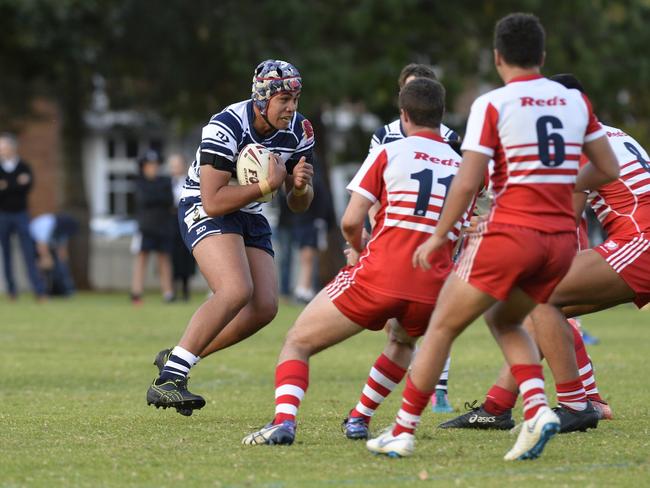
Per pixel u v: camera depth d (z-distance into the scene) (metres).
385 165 21.44
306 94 88.19
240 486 18.33
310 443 22.47
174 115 99.44
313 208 69.38
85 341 47.28
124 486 18.38
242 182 24.14
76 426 25.09
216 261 24.75
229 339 25.80
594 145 20.83
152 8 90.69
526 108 19.83
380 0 89.00
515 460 20.61
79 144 97.44
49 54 90.88
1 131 99.62
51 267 81.44
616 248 24.66
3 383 34.00
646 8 98.94
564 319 24.23
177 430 24.50
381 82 89.50
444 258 21.70
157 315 61.34
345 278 21.75
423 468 19.89
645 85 98.31
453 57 93.75
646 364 39.16
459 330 20.20
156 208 71.19
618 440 23.03
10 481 18.73
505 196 19.89
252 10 90.94
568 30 95.62
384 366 22.83
